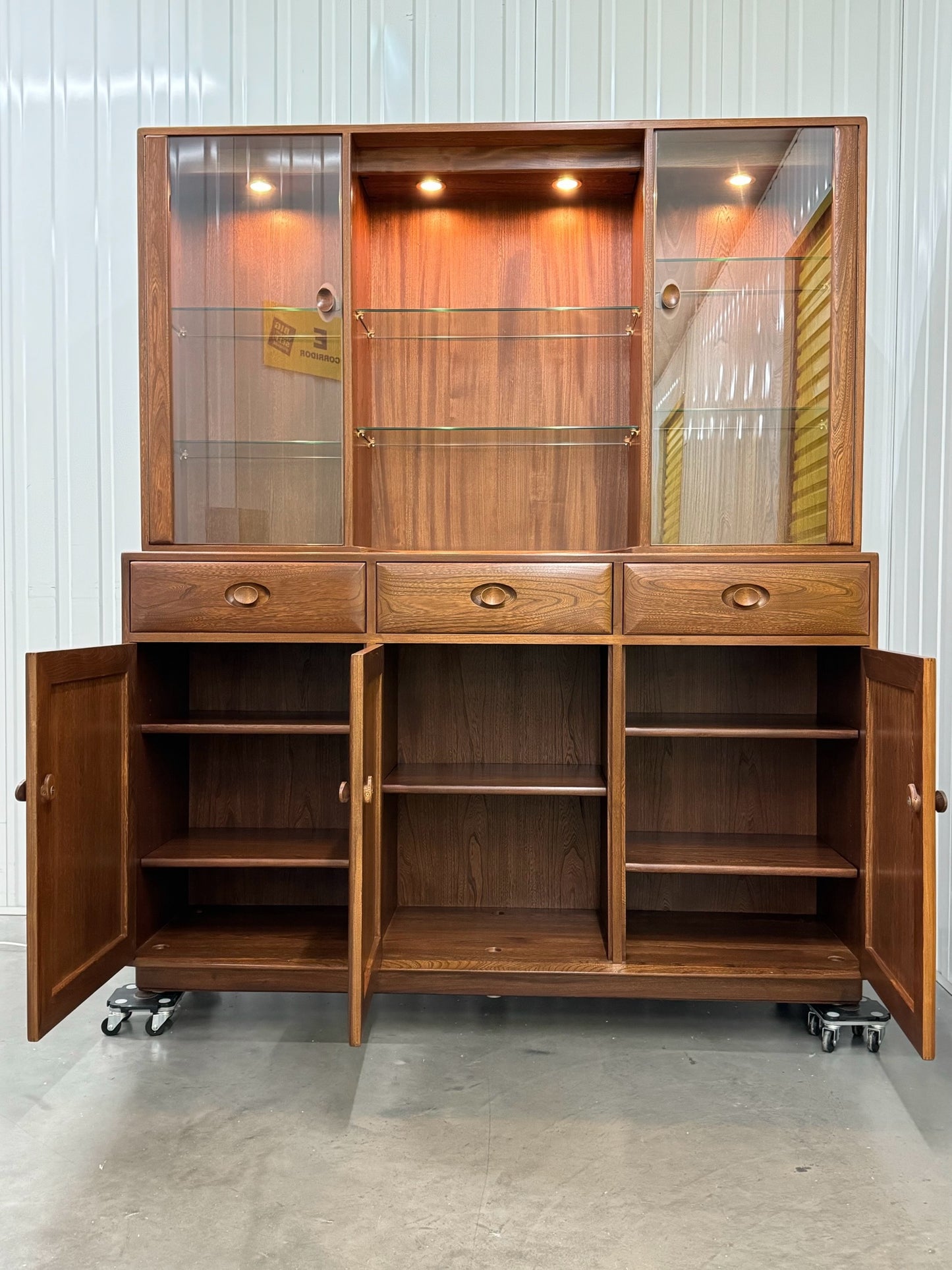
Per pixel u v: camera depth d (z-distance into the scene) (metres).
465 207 2.59
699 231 2.26
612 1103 1.92
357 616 2.25
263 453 2.32
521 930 2.41
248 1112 1.88
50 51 2.91
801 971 2.16
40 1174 1.67
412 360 2.60
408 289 2.61
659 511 2.28
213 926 2.46
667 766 2.60
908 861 1.86
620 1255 1.46
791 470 2.27
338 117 2.86
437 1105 1.91
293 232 2.30
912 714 1.85
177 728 2.29
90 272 2.93
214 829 2.63
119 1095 1.94
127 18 2.89
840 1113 1.89
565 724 2.61
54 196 2.93
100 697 2.09
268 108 2.87
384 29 2.84
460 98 2.84
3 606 2.99
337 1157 1.72
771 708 2.58
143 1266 1.43
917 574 2.66
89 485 2.96
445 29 2.83
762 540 2.28
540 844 2.61
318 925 2.48
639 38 2.80
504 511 2.61
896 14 2.75
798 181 2.25
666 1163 1.70
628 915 2.54
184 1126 1.82
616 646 2.22
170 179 2.30
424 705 2.62
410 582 2.24
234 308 2.32
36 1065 2.07
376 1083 1.99
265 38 2.86
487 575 2.23
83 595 2.97
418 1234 1.50
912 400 2.70
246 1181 1.64
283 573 2.25
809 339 2.26
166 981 2.23
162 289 2.30
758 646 2.57
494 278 2.60
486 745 2.62
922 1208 1.58
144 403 2.32
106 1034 2.22
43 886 1.81
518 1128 1.82
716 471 2.28
